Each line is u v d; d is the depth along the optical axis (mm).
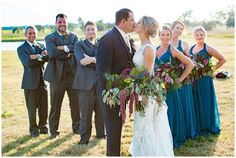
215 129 5762
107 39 4293
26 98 5910
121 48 4324
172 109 5184
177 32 5480
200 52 5785
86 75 5383
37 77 5875
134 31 4449
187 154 4961
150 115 4348
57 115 5910
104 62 4281
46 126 6156
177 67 4973
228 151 5051
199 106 5816
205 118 5816
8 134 6047
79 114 6055
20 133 6102
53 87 5812
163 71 4781
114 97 4117
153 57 4172
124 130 6188
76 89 5730
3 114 7211
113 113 4391
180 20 5590
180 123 5281
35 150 5254
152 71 4328
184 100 5445
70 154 5086
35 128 5969
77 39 6039
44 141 5680
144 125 4355
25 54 5754
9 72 12883
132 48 4609
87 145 5434
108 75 4188
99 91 4434
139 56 4207
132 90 4086
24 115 7320
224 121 6480
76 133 6059
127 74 4215
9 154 5094
